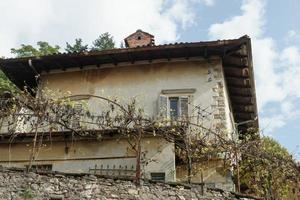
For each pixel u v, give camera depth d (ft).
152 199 34.65
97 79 58.90
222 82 55.88
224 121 53.42
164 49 55.77
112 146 48.49
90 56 57.52
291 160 44.96
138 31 69.05
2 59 58.18
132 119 43.57
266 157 44.09
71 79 59.62
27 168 33.42
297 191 44.01
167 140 44.47
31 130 43.57
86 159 48.34
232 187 45.21
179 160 46.75
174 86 56.59
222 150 43.57
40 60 58.23
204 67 57.26
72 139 47.80
